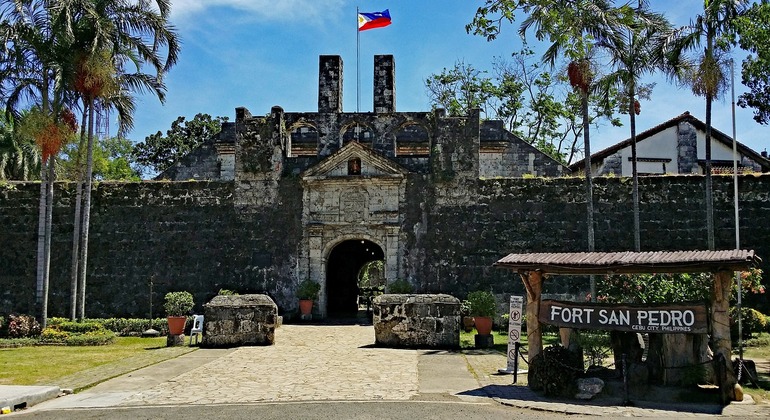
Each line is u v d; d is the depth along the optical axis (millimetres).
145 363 17844
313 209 31484
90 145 27047
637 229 26172
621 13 23641
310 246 31172
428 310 21172
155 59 27547
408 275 30719
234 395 13359
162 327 26734
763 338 22125
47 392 13328
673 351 13312
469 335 24844
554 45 24391
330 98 33062
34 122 25094
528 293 14641
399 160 31703
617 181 30562
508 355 16344
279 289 31047
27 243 32000
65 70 25172
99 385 14719
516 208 30781
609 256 13852
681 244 29906
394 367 16969
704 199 30047
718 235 29828
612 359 17703
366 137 38219
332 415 11438
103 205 32125
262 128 32219
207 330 21531
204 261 31469
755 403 12414
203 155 39750
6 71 25188
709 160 24078
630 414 11484
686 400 12633
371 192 31344
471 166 31188
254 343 21500
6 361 18500
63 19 24391
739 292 22125
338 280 39656
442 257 30688
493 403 12539
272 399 12922
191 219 31844
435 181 31188
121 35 27000
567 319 13836
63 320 26703
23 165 47031
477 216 30859
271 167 31859
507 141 38688
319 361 18000
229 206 31844
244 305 21703
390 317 21344
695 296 19672
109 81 25688
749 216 29938
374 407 12094
